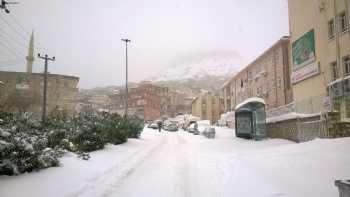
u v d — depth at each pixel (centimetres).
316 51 2370
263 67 4600
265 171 1026
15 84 5766
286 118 2072
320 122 1627
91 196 745
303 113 1958
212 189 820
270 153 1378
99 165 1150
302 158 1105
